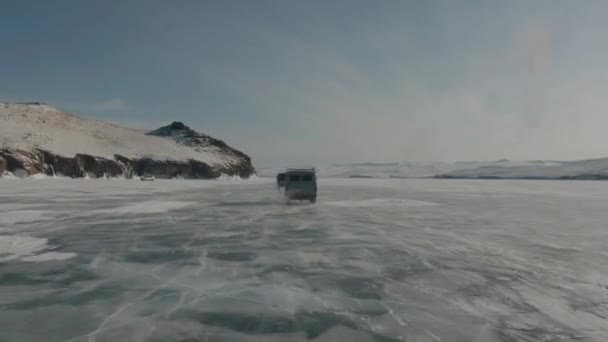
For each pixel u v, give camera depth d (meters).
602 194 34.75
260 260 7.85
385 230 11.93
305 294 5.69
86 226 12.30
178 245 9.37
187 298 5.48
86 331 4.31
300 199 21.97
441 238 10.55
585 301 5.39
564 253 8.60
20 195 25.38
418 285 6.15
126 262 7.62
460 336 4.22
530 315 4.85
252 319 4.70
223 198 25.31
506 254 8.46
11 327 4.42
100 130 106.00
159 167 91.38
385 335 4.25
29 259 7.81
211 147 134.62
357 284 6.20
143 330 4.34
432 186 56.59
